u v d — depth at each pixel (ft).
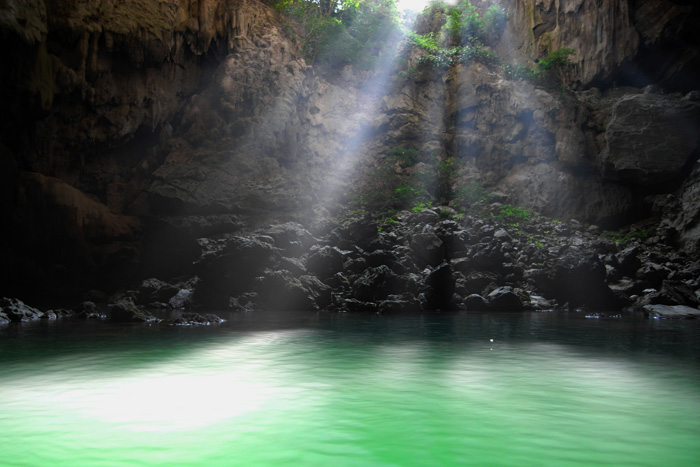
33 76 65.26
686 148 85.25
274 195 78.13
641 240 81.20
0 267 66.95
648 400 18.37
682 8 91.04
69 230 68.69
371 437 14.19
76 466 11.96
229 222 73.77
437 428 15.03
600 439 14.07
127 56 76.43
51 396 18.54
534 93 95.40
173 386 20.17
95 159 77.71
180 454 12.79
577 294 64.03
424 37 110.11
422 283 61.36
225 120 84.99
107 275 72.79
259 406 17.33
